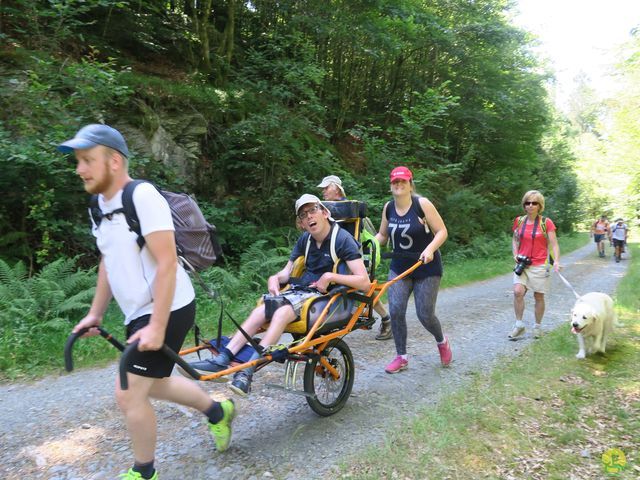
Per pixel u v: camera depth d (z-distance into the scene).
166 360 2.19
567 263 15.05
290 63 10.44
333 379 3.43
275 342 2.84
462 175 19.34
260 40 12.26
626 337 5.46
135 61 9.95
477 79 17.30
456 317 6.71
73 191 6.63
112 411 3.39
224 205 9.41
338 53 14.18
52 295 5.17
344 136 14.84
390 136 14.65
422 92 16.78
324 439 3.00
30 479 2.53
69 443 2.92
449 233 14.73
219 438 2.75
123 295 2.15
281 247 8.67
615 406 3.49
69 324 4.99
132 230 2.03
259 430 3.13
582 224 38.00
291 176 10.00
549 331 5.84
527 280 5.51
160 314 2.03
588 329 4.59
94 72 6.68
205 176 9.47
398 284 4.20
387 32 13.10
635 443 2.95
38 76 6.57
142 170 7.87
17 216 6.48
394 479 2.51
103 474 2.58
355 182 11.11
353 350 5.02
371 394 3.77
